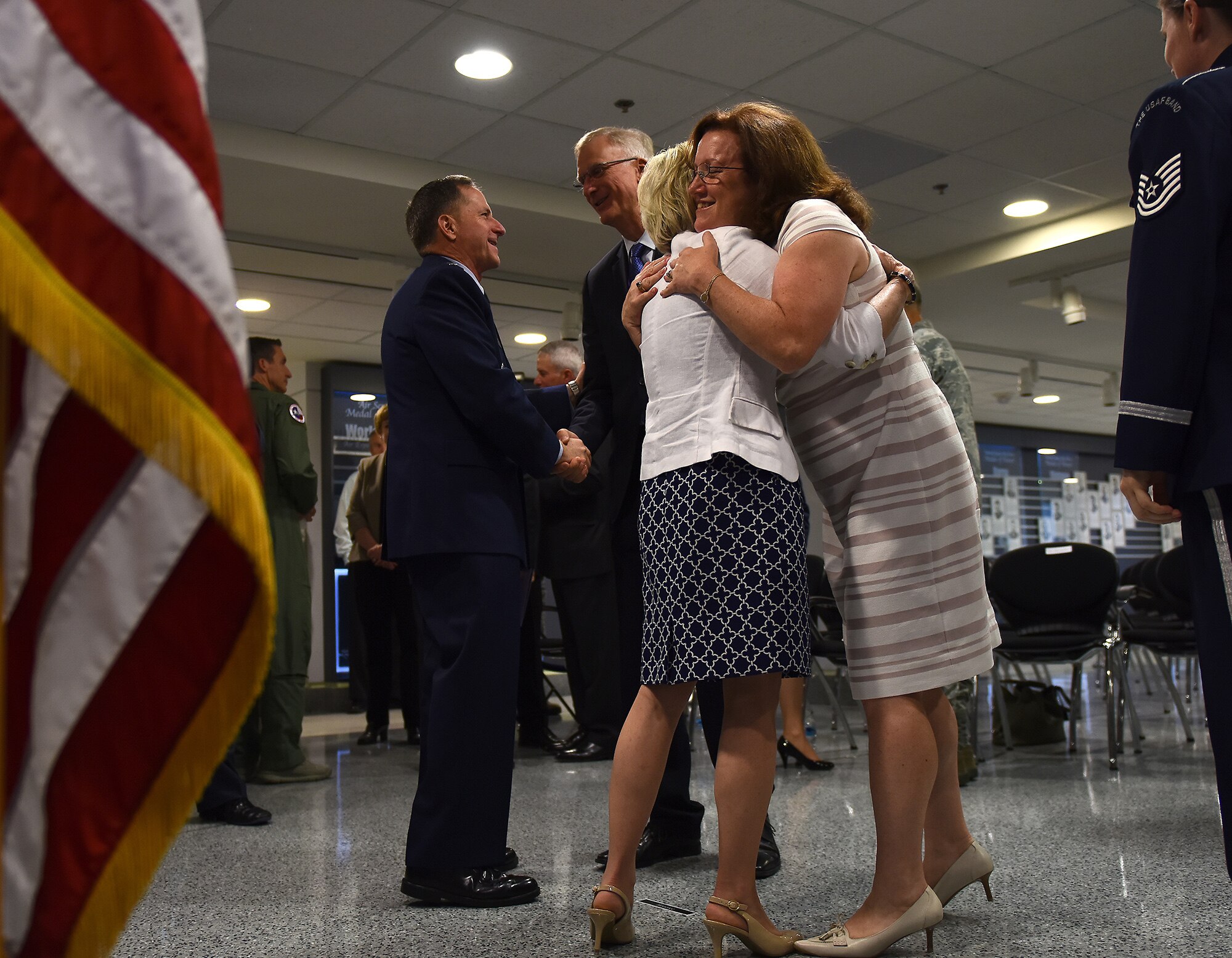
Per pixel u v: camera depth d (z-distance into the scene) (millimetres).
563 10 4758
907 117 5957
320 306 8594
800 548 1812
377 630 5789
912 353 1929
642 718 1901
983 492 14797
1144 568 6812
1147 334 1364
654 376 1907
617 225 2697
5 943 898
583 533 4750
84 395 875
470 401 2281
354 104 5586
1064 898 2225
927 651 1834
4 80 898
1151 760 4391
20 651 921
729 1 4727
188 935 2102
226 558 955
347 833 3162
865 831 2994
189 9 1012
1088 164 6660
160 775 927
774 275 1772
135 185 936
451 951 1927
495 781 2277
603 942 1923
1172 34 1510
